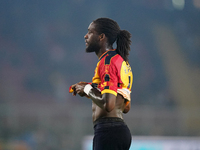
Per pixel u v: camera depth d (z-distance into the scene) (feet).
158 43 285.64
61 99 241.96
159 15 301.63
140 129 155.74
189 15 296.71
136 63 266.98
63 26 286.66
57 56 266.98
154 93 250.16
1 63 256.93
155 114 163.53
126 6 305.73
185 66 269.03
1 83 244.63
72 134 151.64
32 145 150.71
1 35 273.95
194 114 160.25
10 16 283.18
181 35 288.51
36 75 252.83
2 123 154.81
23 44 272.51
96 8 303.27
